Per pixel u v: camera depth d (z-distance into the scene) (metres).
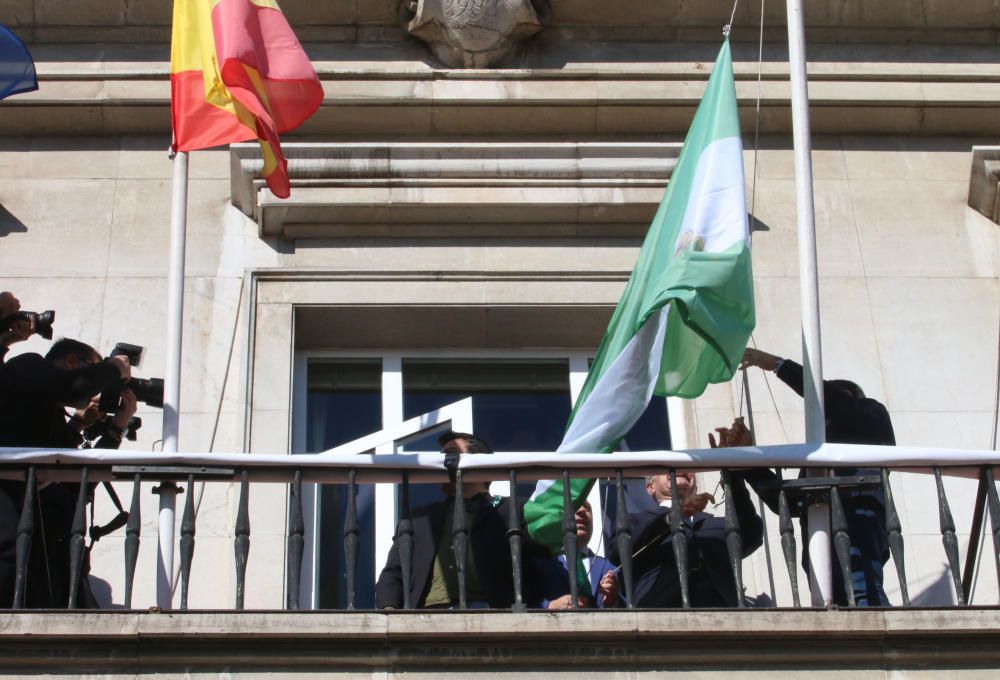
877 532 13.19
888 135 16.66
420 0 16.31
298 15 16.56
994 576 14.41
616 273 15.68
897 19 16.84
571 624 11.85
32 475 12.50
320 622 11.82
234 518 14.41
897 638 11.97
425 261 15.74
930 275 15.91
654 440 15.31
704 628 11.88
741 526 13.23
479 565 12.93
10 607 12.43
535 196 15.80
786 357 15.45
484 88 16.28
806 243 13.68
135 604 14.07
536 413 15.67
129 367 13.43
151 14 16.50
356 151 15.84
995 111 16.61
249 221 15.86
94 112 16.20
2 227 15.71
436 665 11.84
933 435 15.20
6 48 14.52
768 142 16.45
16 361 13.09
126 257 15.63
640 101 16.27
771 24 16.73
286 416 14.98
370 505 14.99
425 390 15.71
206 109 14.14
